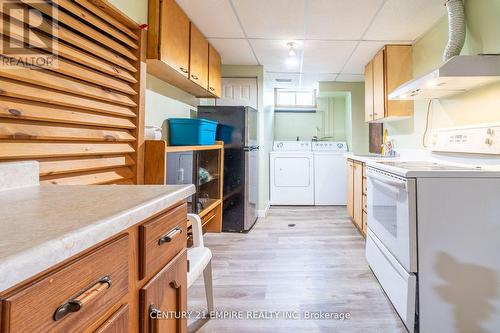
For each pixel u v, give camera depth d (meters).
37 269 0.38
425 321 1.38
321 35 2.56
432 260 1.39
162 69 1.92
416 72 2.67
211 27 2.40
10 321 0.35
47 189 0.85
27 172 0.87
